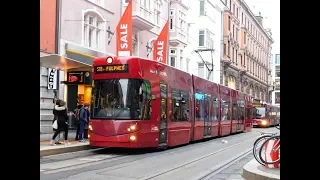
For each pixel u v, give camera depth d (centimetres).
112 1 2581
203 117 2269
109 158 1355
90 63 2281
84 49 2223
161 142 1614
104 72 1509
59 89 2070
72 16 2161
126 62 1487
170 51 3684
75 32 2194
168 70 1731
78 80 1788
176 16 3653
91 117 1505
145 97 1502
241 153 1653
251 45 7669
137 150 1653
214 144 2136
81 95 2211
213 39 5191
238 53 6600
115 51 2614
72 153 1441
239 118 3312
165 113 1662
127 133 1445
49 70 1947
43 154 1314
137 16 2695
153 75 1573
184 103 1928
